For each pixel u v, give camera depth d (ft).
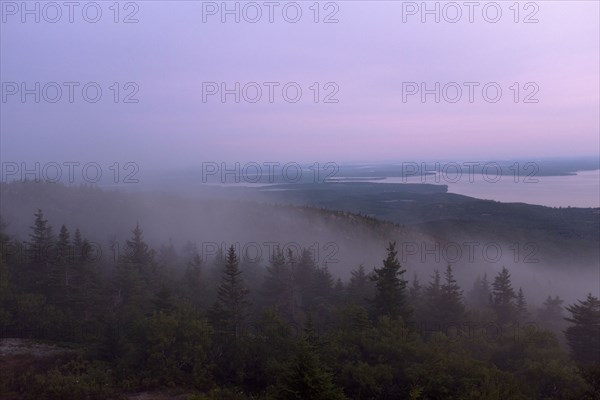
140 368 91.15
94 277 131.13
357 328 99.50
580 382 74.33
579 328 110.11
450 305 129.18
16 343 107.96
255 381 89.86
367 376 75.05
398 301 119.55
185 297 133.28
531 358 85.10
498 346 92.17
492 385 67.62
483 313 134.92
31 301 118.21
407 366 78.38
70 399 80.59
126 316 109.40
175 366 90.33
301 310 137.49
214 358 93.71
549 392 76.69
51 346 107.96
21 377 87.20
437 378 71.26
